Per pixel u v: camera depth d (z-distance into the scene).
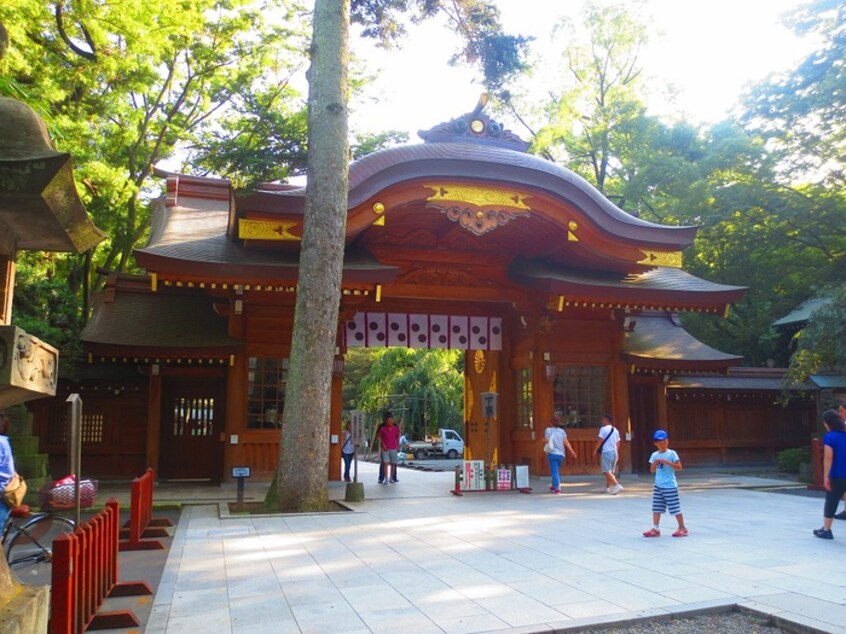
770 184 24.34
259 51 24.22
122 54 20.73
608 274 18.78
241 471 12.41
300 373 12.28
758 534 9.33
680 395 22.47
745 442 22.98
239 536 9.42
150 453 16.72
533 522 10.56
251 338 16.34
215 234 16.80
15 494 6.54
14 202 3.58
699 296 17.70
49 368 3.81
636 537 9.13
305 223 12.69
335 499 13.86
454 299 18.59
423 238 18.34
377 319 18.52
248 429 16.09
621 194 31.08
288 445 12.21
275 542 8.92
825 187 23.77
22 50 15.51
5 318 4.02
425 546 8.55
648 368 19.19
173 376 17.23
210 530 9.95
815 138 23.16
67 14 18.25
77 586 4.89
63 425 17.12
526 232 17.73
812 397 23.05
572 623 5.22
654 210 29.30
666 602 5.82
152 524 10.39
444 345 19.00
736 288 18.02
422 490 15.66
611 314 18.91
